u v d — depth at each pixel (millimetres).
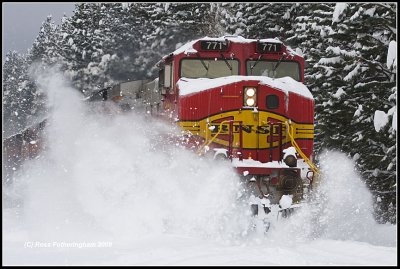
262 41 24984
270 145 22656
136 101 30938
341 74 37562
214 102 22828
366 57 36812
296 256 14555
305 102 23453
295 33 48500
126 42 76438
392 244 22828
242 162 21891
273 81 23156
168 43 68875
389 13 34781
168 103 24984
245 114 22844
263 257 14383
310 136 23484
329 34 37438
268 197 21703
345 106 37312
